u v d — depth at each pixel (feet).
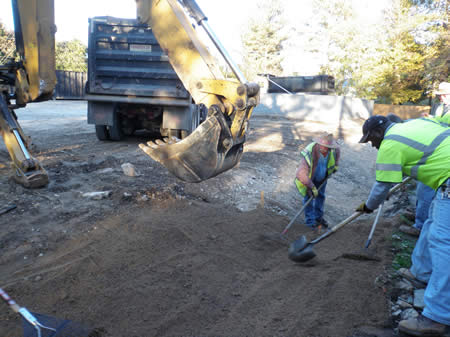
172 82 28.60
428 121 9.37
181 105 28.91
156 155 12.86
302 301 10.32
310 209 16.69
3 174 19.60
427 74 81.56
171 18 12.80
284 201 21.25
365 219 19.93
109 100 29.09
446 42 71.87
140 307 9.68
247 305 10.11
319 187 16.35
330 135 15.61
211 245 13.50
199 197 18.75
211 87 12.42
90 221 14.37
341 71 96.12
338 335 8.91
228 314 9.70
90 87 28.81
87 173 20.66
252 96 12.40
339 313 9.78
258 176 24.43
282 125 57.41
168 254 12.55
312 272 12.00
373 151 43.16
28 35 17.56
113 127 31.60
